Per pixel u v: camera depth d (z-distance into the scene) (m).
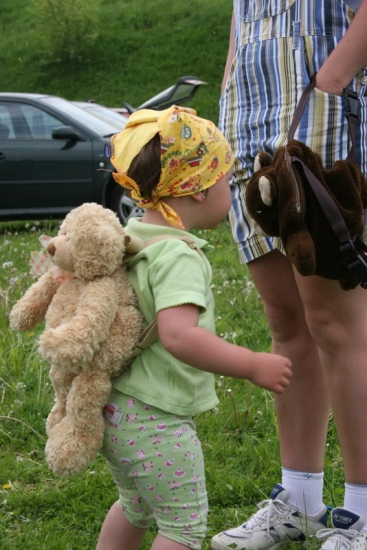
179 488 2.77
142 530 3.04
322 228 2.82
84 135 12.66
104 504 3.89
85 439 2.73
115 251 2.69
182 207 2.87
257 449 4.33
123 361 2.73
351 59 3.05
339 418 3.24
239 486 3.98
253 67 3.33
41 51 32.00
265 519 3.47
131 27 32.28
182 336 2.62
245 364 2.66
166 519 2.80
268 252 3.35
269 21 3.30
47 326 2.80
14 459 4.39
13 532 3.72
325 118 3.10
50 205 12.60
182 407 2.75
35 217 12.62
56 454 2.72
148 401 2.72
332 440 4.46
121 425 2.76
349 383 3.18
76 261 2.70
